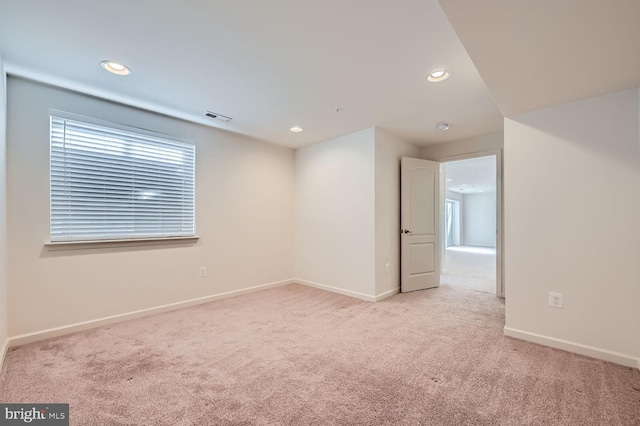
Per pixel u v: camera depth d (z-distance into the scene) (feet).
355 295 12.44
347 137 12.85
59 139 8.48
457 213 42.19
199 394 5.60
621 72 5.89
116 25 5.60
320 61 6.91
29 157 7.97
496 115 10.49
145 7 5.09
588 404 5.27
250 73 7.48
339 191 13.17
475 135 13.12
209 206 11.90
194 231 11.46
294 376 6.23
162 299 10.52
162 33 5.87
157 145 10.48
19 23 5.50
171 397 5.50
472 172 24.73
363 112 10.20
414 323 9.38
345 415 5.00
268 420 4.89
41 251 8.15
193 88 8.36
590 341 7.11
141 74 7.55
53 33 5.84
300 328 8.97
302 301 11.87
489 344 7.78
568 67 5.70
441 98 8.98
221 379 6.11
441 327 9.03
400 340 8.06
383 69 7.27
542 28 4.48
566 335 7.43
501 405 5.25
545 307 7.73
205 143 11.78
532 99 7.22
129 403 5.32
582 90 6.73
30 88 7.99
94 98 9.03
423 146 15.03
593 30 4.51
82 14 5.26
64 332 8.45
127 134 9.76
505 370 6.45
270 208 14.17
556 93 6.89
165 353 7.29
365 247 12.16
